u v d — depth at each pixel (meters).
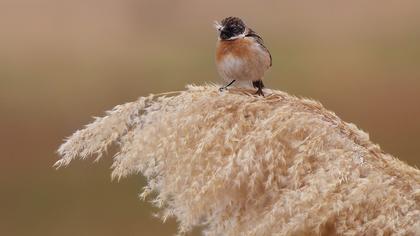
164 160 5.15
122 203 14.71
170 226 14.04
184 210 5.03
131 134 5.25
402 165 5.08
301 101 5.37
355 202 4.73
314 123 5.09
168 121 5.21
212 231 5.03
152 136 5.17
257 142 5.03
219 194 5.02
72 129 18.89
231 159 4.96
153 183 5.18
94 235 13.91
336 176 4.80
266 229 4.71
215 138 5.11
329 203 4.70
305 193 4.71
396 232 4.74
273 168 5.00
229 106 5.25
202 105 5.26
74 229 13.94
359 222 4.81
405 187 4.97
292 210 4.68
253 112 5.28
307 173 4.92
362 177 4.98
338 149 4.97
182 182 5.10
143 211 14.42
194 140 5.19
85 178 15.70
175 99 5.32
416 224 4.75
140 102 5.32
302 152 4.96
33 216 14.73
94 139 5.28
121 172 5.17
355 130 5.20
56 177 15.96
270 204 4.98
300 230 4.75
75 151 5.28
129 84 20.78
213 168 5.06
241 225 4.98
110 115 5.29
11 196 15.43
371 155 5.08
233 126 5.18
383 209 4.81
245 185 5.02
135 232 13.91
